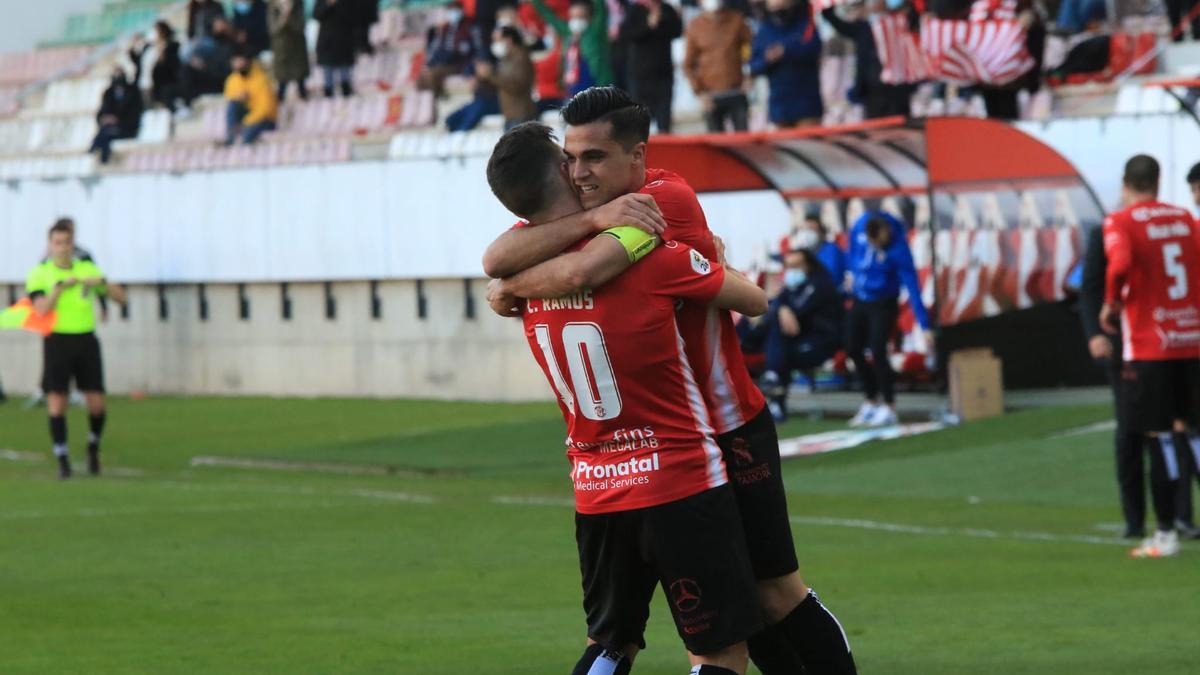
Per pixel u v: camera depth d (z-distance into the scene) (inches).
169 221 2854.3
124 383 2972.4
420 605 968.3
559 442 1918.1
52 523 1379.2
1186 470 1140.5
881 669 761.6
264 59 3415.4
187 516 1416.1
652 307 524.1
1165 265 1079.0
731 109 2266.2
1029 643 817.5
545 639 855.7
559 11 2642.7
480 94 2630.4
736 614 534.3
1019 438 1662.2
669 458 530.9
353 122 2997.0
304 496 1562.5
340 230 2632.9
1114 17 2310.5
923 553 1135.0
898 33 2101.4
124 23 4239.7
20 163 3430.1
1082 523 1263.5
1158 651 789.9
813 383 1998.0
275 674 774.5
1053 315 1847.9
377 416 2341.3
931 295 1863.9
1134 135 1925.4
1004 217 1841.8
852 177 1984.5
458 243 2496.3
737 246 2202.3
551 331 533.6
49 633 895.1
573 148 533.6
